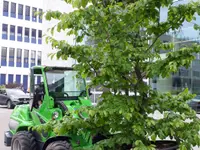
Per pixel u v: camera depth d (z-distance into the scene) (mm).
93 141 4820
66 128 2916
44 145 5617
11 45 42031
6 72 41344
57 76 6105
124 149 3148
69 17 2742
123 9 2732
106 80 2857
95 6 2791
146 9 2668
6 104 22922
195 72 7859
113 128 2902
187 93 3062
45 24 13328
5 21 41500
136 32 2990
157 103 2992
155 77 2973
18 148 6156
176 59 2619
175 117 2848
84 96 6012
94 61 2854
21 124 6410
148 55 2863
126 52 2820
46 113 5859
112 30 2809
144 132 2791
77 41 2916
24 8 43406
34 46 44312
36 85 6469
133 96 2967
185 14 2727
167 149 3328
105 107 2781
